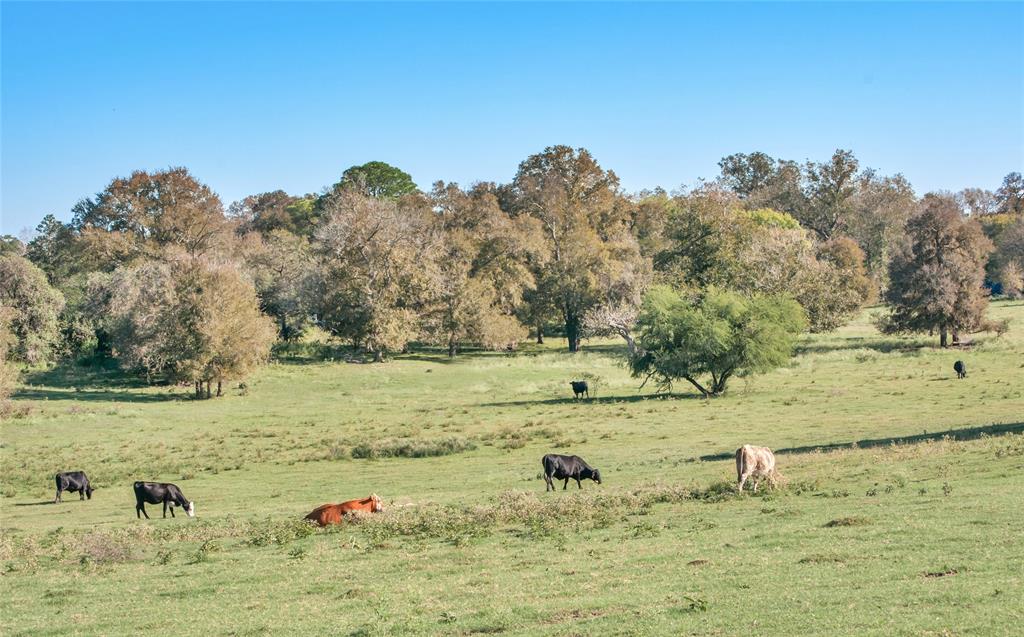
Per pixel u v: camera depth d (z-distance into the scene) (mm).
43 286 98062
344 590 17562
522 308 119625
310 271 109500
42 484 44188
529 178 141375
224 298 84938
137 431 63312
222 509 34812
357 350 109625
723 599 14398
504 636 13375
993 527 18125
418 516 26594
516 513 26203
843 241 132750
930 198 100375
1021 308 132375
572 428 55375
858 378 73562
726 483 28297
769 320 70125
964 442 33812
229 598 17516
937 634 11648
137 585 19344
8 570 22438
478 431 56406
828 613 13008
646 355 72938
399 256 106750
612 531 22219
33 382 91625
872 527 19250
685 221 114750
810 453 36375
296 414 71438
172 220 117750
